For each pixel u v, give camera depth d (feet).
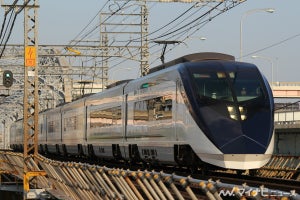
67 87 321.73
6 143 645.92
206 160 101.86
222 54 116.47
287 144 217.15
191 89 106.11
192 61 112.98
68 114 210.59
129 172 62.23
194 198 49.98
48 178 121.49
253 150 99.50
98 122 169.78
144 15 214.48
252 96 104.78
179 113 109.91
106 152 162.40
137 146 136.05
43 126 258.78
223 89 104.94
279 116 313.12
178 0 170.09
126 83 147.33
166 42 162.20
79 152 194.59
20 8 134.41
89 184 81.00
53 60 293.64
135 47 219.82
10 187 178.09
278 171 133.39
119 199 67.36
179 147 110.93
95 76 264.72
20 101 491.72
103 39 236.63
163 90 118.32
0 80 321.11
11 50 255.70
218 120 101.76
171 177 52.65
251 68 109.70
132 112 138.92
